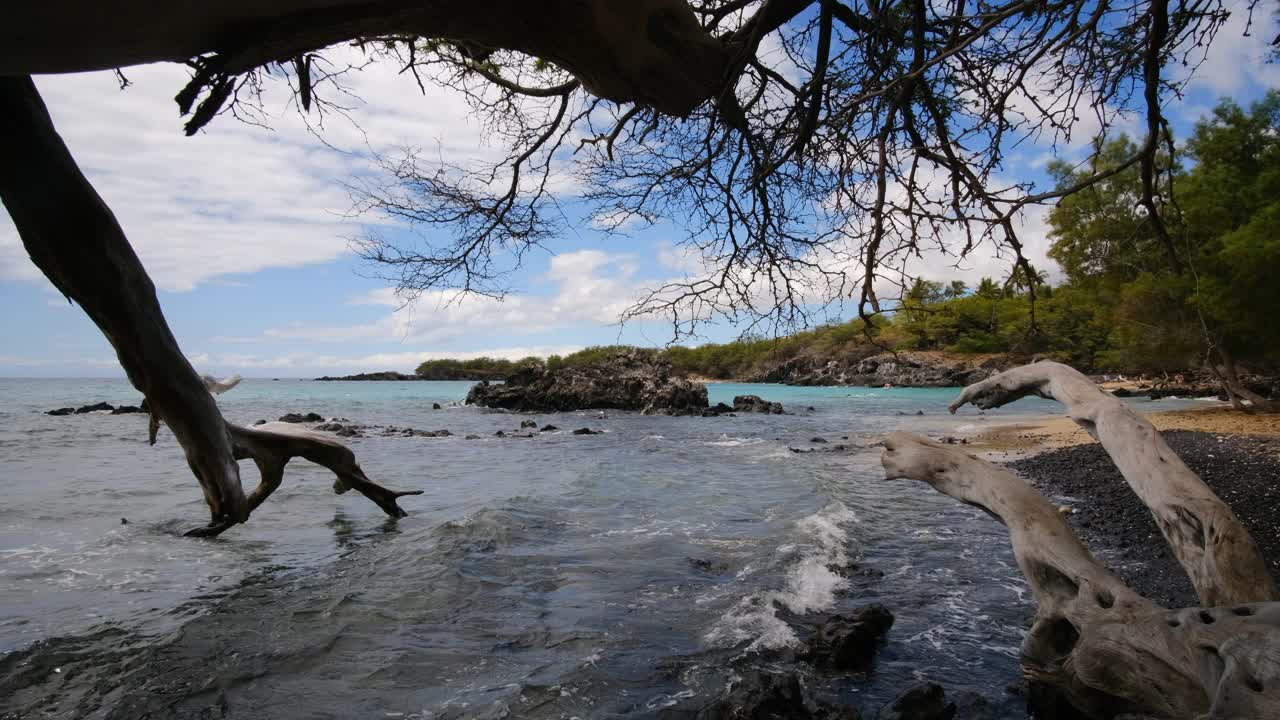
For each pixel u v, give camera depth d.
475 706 4.45
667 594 6.79
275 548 8.80
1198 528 3.54
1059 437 21.92
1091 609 3.48
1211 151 23.69
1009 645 5.46
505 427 30.19
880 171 3.78
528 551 8.43
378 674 4.96
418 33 2.94
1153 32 4.02
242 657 5.28
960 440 21.88
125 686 4.78
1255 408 23.36
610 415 38.75
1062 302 22.36
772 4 4.11
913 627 5.86
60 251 4.96
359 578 7.36
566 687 4.68
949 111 4.95
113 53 2.48
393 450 21.03
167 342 5.74
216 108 2.87
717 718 4.08
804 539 9.06
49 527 9.81
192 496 12.31
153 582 7.28
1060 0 3.69
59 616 6.20
